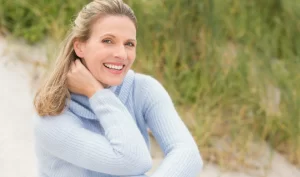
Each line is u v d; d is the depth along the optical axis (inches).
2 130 125.6
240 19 166.2
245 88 145.3
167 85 142.5
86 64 69.9
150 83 74.5
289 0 175.2
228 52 156.3
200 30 156.3
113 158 63.7
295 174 133.6
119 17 66.7
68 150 65.1
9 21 154.3
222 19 161.6
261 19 175.2
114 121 66.1
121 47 66.7
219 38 156.8
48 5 154.4
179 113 136.9
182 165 67.0
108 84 68.4
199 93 142.3
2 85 138.0
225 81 146.3
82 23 67.4
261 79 150.4
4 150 119.9
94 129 69.2
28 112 132.8
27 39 150.8
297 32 172.2
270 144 141.3
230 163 130.0
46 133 65.6
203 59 150.2
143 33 150.0
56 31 145.6
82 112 68.4
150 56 148.1
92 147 64.3
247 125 139.2
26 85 139.7
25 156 119.3
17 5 153.3
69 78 68.8
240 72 147.6
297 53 168.1
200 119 135.0
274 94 151.9
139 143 65.4
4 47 148.1
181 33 154.9
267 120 139.5
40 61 145.8
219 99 142.9
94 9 66.7
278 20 172.2
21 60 145.8
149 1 154.8
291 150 139.3
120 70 68.1
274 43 168.6
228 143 135.8
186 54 153.4
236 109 142.6
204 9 157.1
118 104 67.7
